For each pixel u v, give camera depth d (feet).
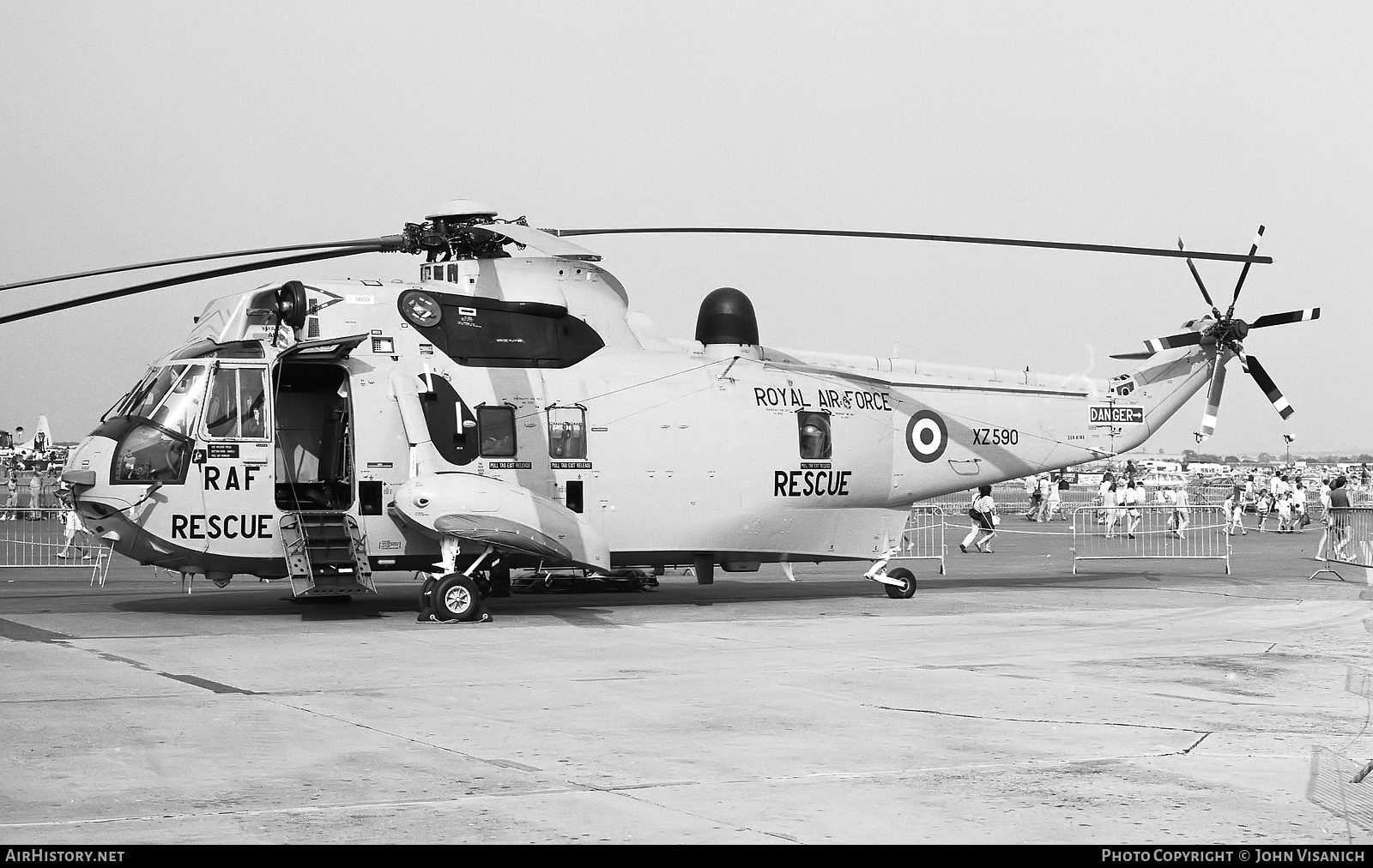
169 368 56.90
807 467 66.13
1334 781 26.76
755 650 47.80
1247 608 64.08
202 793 25.41
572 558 60.03
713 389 64.90
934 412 70.23
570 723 33.06
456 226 60.34
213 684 38.93
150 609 62.13
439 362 59.52
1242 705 36.06
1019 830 23.07
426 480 56.75
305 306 56.90
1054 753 29.58
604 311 64.23
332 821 23.44
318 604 65.00
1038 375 73.92
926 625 56.44
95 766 27.73
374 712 34.50
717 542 64.59
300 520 56.44
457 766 27.99
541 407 60.75
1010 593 73.51
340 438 60.18
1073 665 44.01
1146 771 27.76
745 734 31.71
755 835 22.63
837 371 68.18
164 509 55.21
